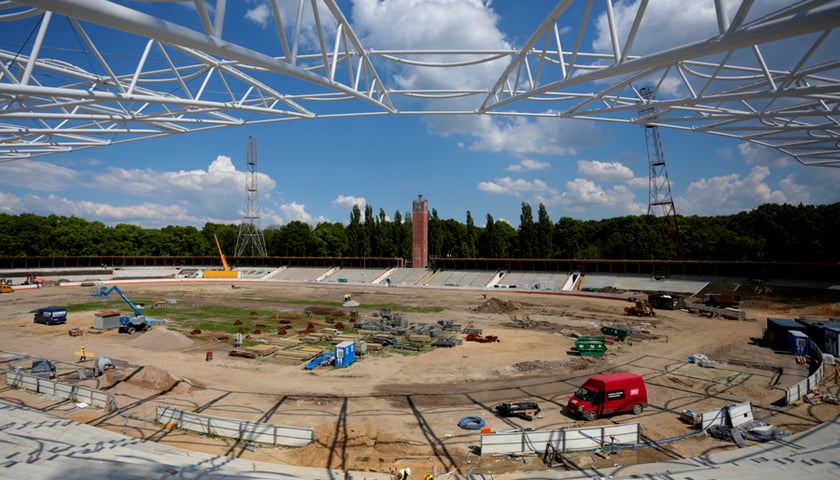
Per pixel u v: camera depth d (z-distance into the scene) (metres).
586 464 14.12
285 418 18.20
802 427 17.02
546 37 22.30
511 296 67.25
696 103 24.52
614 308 53.09
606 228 115.88
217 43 13.59
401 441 16.02
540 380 23.84
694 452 14.96
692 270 69.12
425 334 35.62
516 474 13.44
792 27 12.16
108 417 17.67
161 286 80.94
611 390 18.34
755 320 43.53
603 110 29.77
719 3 13.84
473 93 35.44
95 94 19.97
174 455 14.32
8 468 13.02
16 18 17.05
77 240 106.50
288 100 31.58
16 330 36.75
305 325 40.75
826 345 28.97
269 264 110.69
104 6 10.60
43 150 42.25
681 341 33.72
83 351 27.28
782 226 78.38
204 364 26.66
